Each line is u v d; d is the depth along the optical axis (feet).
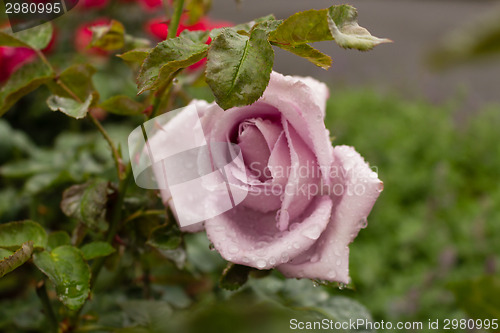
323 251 1.12
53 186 1.69
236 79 1.00
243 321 1.07
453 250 3.04
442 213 3.97
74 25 2.91
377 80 7.68
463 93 6.27
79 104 1.23
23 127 2.71
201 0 1.43
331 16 1.02
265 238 1.13
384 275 3.35
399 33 11.27
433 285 3.05
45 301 1.26
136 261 1.44
